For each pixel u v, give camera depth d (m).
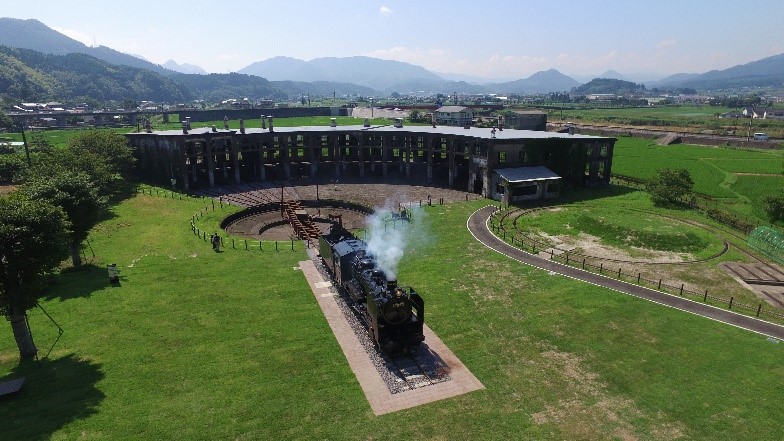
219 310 36.97
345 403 26.09
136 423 24.16
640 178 92.19
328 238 45.12
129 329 33.78
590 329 34.25
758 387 27.50
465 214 67.06
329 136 95.44
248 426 24.14
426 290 41.16
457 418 24.95
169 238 55.09
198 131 87.88
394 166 100.44
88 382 27.53
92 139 81.50
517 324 35.09
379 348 30.70
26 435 23.03
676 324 34.94
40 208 29.91
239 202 74.88
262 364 29.72
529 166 78.81
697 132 177.50
